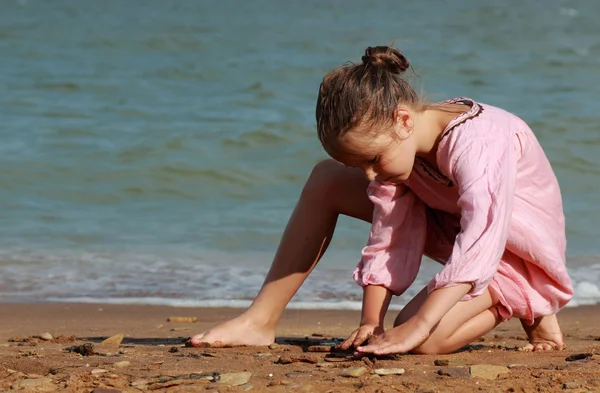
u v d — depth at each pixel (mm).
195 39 21938
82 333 4734
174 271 6801
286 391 2785
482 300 3383
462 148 3193
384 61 3178
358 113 3037
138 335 4637
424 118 3271
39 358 3438
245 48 20656
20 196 9367
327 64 18516
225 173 10359
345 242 7578
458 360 3244
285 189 9938
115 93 15219
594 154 10992
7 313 5496
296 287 3812
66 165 10531
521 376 2990
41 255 7230
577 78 16516
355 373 3000
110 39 21672
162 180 10141
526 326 3721
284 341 4094
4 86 15562
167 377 2967
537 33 22797
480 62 18359
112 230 8164
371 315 3484
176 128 12469
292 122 12758
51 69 17484
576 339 4484
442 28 24188
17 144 11461
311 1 32625
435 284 3109
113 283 6430
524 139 3385
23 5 29484
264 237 7949
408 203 3533
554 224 3477
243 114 13469
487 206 3107
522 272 3436
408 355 3385
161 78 16688
